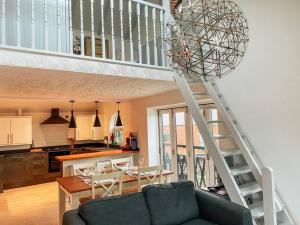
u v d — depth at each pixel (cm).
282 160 319
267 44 332
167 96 511
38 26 316
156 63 367
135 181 388
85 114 864
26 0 310
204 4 160
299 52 297
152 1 490
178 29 172
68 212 270
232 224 268
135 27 520
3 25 250
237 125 373
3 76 306
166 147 584
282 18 315
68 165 518
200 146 493
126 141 652
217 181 454
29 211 476
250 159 324
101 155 561
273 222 257
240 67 369
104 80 355
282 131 318
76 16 516
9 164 668
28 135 721
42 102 747
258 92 346
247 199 344
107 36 545
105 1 478
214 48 158
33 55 264
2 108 713
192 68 172
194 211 310
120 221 261
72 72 295
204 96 396
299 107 298
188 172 516
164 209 291
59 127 825
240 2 363
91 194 348
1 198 568
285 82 312
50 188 652
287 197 313
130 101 659
